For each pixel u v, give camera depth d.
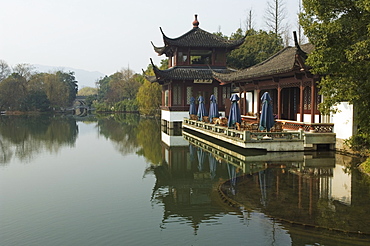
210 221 9.68
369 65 12.84
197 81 39.22
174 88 39.72
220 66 40.97
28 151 23.36
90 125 47.28
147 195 12.45
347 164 16.39
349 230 8.57
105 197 12.28
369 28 12.05
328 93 14.48
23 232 9.23
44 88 100.50
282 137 19.89
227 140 21.59
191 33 41.53
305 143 19.22
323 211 9.87
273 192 11.94
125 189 13.33
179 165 17.84
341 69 13.31
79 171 16.72
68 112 105.00
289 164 16.56
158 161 19.14
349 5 13.57
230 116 23.27
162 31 38.88
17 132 36.84
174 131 36.38
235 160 18.62
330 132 19.59
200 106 32.59
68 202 11.74
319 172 14.87
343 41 13.38
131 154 21.80
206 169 16.62
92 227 9.51
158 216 10.25
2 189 13.48
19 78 95.25
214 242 8.36
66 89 110.56
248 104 32.94
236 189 12.51
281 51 29.34
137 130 38.78
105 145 26.27
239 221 9.44
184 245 8.28
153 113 69.44
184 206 11.05
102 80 160.38
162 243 8.44
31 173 16.33
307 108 23.70
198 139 28.61
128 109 93.69
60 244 8.49
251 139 19.39
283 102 27.97
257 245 8.07
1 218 10.26
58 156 21.25
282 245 7.99
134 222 9.83
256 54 49.62
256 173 14.98
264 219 9.48
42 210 10.95
